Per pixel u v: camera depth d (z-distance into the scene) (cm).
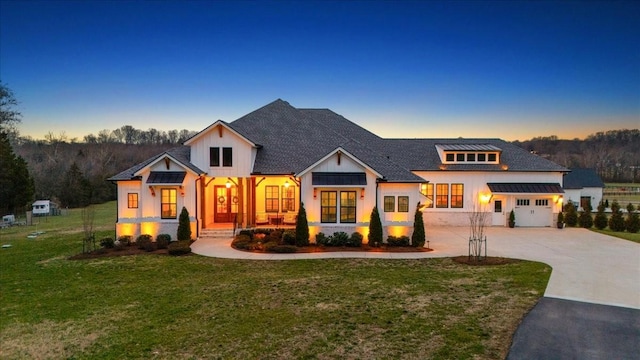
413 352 922
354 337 1012
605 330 1024
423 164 3011
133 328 1112
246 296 1355
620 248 2119
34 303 1337
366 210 2233
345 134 3070
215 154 2438
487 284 1438
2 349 1007
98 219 4141
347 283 1484
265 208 2600
